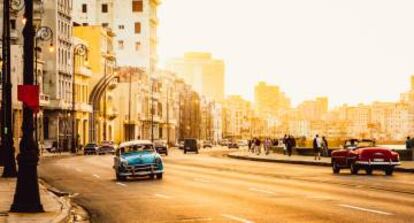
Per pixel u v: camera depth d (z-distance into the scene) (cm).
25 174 1798
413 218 1609
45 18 9538
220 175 3722
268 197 2250
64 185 3114
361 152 3716
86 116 10944
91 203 2219
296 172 4012
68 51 10194
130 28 15312
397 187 2658
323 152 6700
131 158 3416
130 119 13350
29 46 1762
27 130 1797
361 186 2730
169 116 16888
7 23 3712
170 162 5894
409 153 5409
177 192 2562
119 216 1817
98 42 11625
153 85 15175
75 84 10525
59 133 9600
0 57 7331
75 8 14462
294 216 1688
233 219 1653
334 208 1858
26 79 1759
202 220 1653
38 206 1800
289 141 7019
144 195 2467
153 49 15962
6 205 2028
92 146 8888
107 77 11569
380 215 1675
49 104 9381
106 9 15288
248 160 6488
